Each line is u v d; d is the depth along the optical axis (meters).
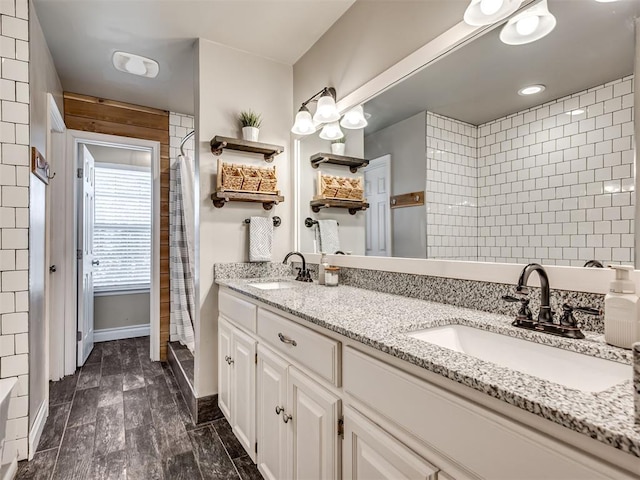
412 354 0.76
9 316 1.67
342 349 1.02
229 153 2.25
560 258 1.05
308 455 1.15
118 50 2.29
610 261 0.94
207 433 1.96
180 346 3.08
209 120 2.19
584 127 1.00
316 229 2.24
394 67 1.61
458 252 1.35
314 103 2.23
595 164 0.97
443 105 1.41
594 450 0.49
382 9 1.70
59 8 1.88
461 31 1.30
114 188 3.81
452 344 1.10
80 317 2.99
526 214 1.14
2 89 1.67
